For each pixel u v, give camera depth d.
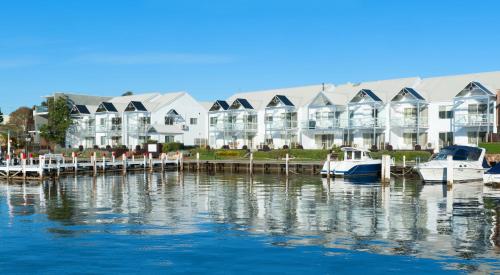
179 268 15.19
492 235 19.25
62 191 35.75
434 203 28.16
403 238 18.78
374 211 25.23
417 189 36.12
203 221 22.44
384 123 67.62
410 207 26.59
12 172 46.59
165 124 86.94
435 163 41.12
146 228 20.81
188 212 25.08
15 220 22.86
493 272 14.55
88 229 20.62
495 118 58.88
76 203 28.78
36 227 21.09
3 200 30.38
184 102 89.62
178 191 35.44
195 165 63.12
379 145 67.50
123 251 17.05
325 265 15.38
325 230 20.33
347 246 17.61
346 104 71.38
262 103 82.56
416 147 62.28
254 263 15.63
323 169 48.44
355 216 23.70
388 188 37.09
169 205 27.73
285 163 56.03
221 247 17.52
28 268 15.26
